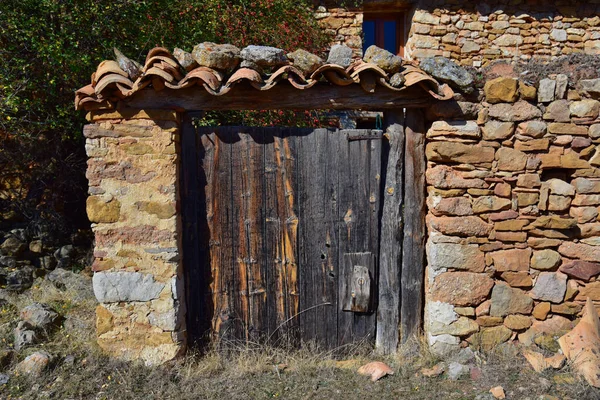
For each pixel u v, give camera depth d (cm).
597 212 355
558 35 702
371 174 363
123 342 350
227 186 359
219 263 362
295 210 363
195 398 321
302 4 645
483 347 359
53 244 505
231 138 356
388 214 365
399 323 375
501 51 701
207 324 366
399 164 362
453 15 696
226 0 591
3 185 525
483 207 352
